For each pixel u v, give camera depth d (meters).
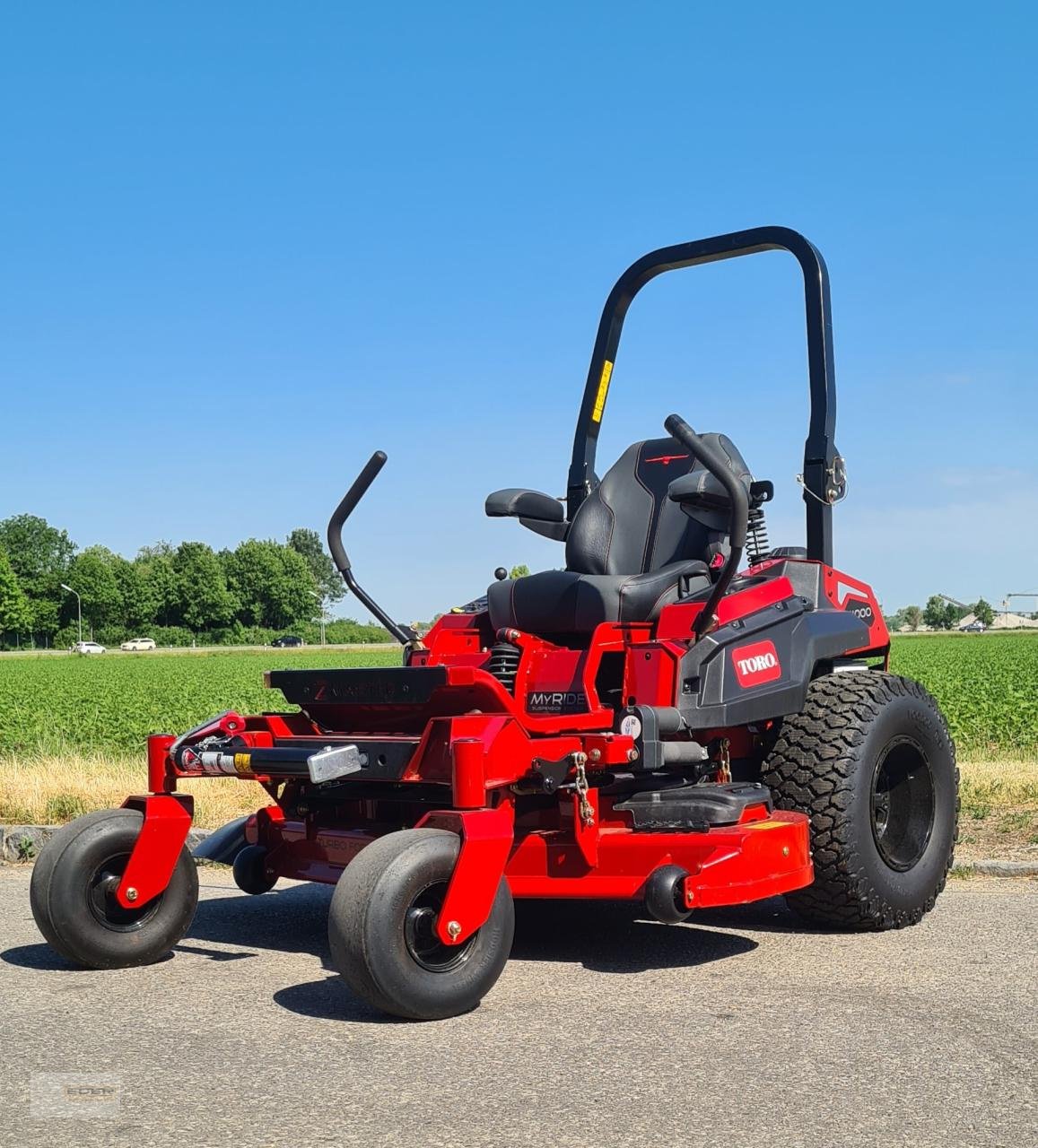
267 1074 3.47
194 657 85.19
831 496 5.94
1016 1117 3.08
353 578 5.75
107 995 4.40
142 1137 3.01
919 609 152.50
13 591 121.56
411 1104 3.21
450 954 4.05
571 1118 3.10
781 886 4.74
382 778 4.57
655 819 4.82
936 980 4.46
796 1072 3.43
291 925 5.73
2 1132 3.05
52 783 9.31
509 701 4.59
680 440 4.83
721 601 5.28
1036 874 6.52
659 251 6.54
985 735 15.93
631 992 4.34
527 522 6.20
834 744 5.32
